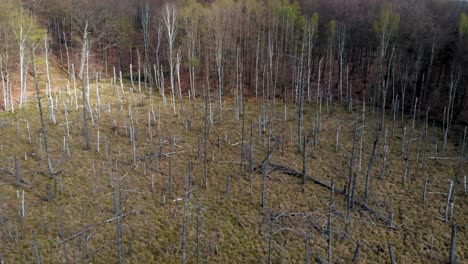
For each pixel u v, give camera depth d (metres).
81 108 42.59
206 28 49.84
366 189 28.19
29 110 41.53
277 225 25.72
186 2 55.44
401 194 29.19
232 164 32.69
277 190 29.38
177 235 24.48
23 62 46.12
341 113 44.38
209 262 22.58
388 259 23.22
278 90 51.34
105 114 41.31
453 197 28.30
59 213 25.41
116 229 24.50
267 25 52.66
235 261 22.78
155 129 38.53
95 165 31.27
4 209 25.23
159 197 27.92
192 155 33.88
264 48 52.84
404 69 47.03
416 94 47.31
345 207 27.61
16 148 33.00
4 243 22.56
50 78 51.00
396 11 49.25
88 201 26.88
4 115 40.06
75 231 23.97
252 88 51.81
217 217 26.31
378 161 33.62
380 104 47.41
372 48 53.38
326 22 54.41
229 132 38.69
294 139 37.31
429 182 30.66
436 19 49.03
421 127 40.72
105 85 50.91
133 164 31.73
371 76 53.44
